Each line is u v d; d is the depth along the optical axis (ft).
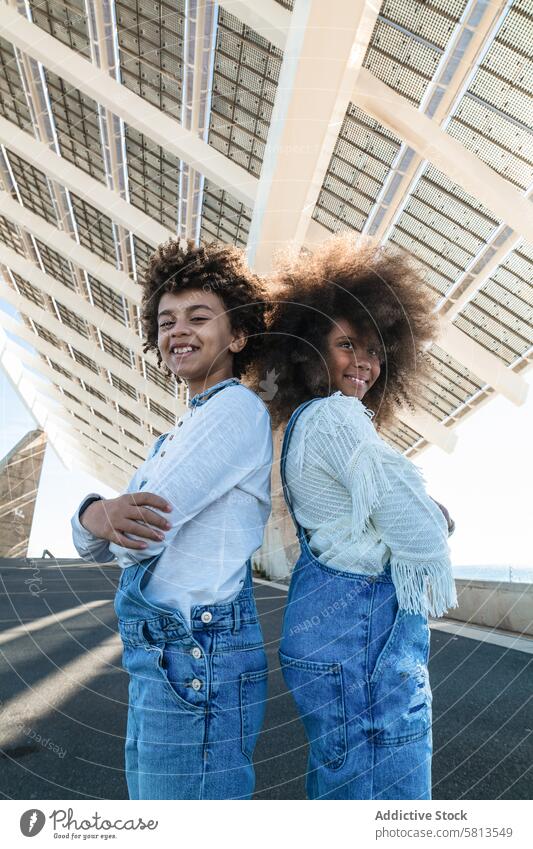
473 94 29.71
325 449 3.35
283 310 4.26
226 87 34.83
